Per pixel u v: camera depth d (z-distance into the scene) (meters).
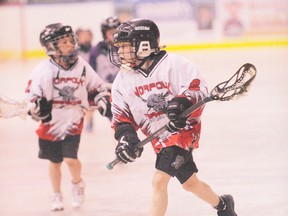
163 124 11.59
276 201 14.70
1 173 18.92
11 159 20.80
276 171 17.36
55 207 15.09
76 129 14.96
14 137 24.75
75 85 14.77
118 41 11.34
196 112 11.35
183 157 11.44
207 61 46.00
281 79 35.84
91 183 17.33
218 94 10.78
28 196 16.41
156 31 11.45
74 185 15.25
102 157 20.52
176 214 14.10
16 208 15.35
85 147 22.23
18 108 13.59
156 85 11.43
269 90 32.62
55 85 14.68
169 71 11.40
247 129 23.59
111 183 17.23
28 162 20.28
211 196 12.19
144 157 20.09
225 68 41.41
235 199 14.98
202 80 11.42
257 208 14.23
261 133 22.70
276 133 22.53
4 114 13.42
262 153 19.61
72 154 14.90
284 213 13.81
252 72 10.85
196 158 19.39
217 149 20.52
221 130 23.72
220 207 12.45
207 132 23.50
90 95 15.06
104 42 20.19
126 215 14.38
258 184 16.19
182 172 11.66
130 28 11.27
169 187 16.38
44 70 14.49
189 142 11.47
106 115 14.79
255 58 46.12
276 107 27.98
